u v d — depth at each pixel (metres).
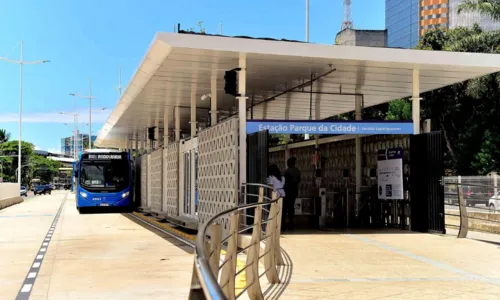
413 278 8.84
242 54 14.38
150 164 32.03
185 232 18.31
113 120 30.58
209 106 24.52
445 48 37.94
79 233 18.34
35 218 26.48
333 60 15.14
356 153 18.73
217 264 5.16
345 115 39.00
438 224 14.79
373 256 11.05
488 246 12.50
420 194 15.44
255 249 7.25
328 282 8.50
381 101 23.00
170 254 12.86
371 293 7.74
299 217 18.91
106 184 30.44
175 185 23.25
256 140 14.21
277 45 14.31
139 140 42.72
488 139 36.91
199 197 18.11
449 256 11.08
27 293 8.62
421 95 39.03
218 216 4.86
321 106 24.59
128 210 33.16
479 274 9.21
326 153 21.77
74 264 11.42
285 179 16.73
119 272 10.35
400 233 15.12
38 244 15.43
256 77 17.77
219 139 15.84
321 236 14.46
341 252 11.57
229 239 5.95
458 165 39.44
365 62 15.32
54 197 63.53
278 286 8.21
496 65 15.82
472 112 38.88
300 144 23.34
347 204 17.27
